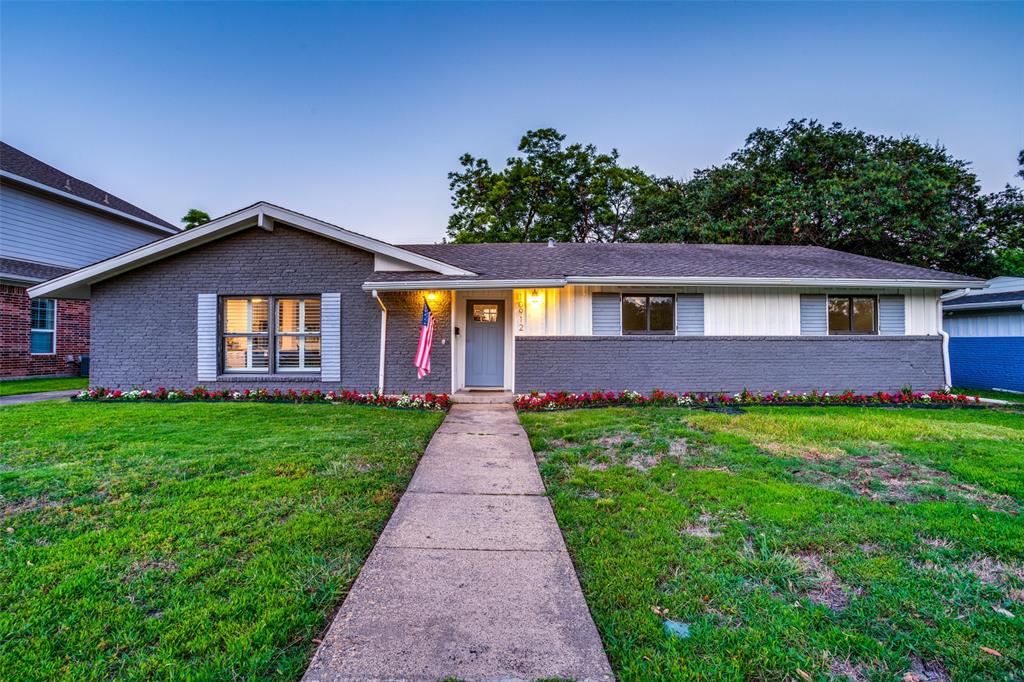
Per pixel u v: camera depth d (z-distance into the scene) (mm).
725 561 2719
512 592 2420
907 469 4441
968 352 12172
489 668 1848
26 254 13727
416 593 2402
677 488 3902
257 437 5590
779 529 3111
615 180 27859
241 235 9391
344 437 5605
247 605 2240
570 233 28578
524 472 4551
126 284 9406
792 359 9555
